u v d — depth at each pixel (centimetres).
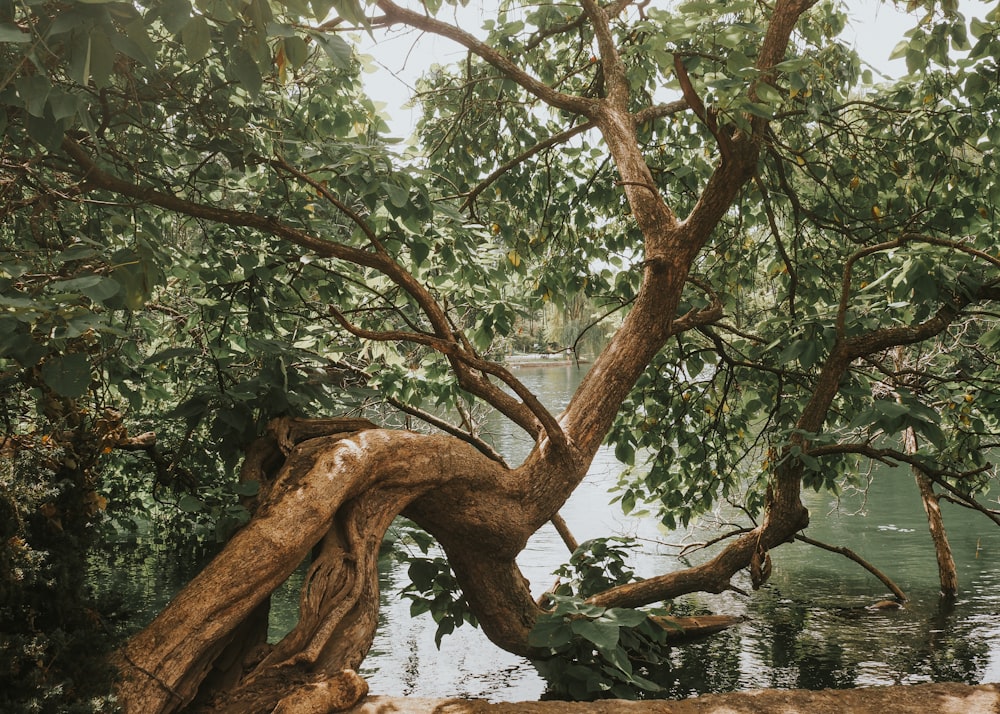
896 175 825
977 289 649
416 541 708
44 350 338
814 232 923
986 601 852
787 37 616
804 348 686
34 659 370
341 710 457
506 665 700
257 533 483
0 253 427
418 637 782
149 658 431
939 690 509
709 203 645
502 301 766
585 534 1168
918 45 643
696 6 506
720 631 781
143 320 732
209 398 591
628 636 626
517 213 927
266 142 572
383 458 560
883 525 1199
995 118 721
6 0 293
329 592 511
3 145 466
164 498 1089
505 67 699
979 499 1355
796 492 702
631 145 700
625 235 924
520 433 1986
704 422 912
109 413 496
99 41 275
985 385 764
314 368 656
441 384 812
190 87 528
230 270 654
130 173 584
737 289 927
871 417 584
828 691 507
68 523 443
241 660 485
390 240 646
